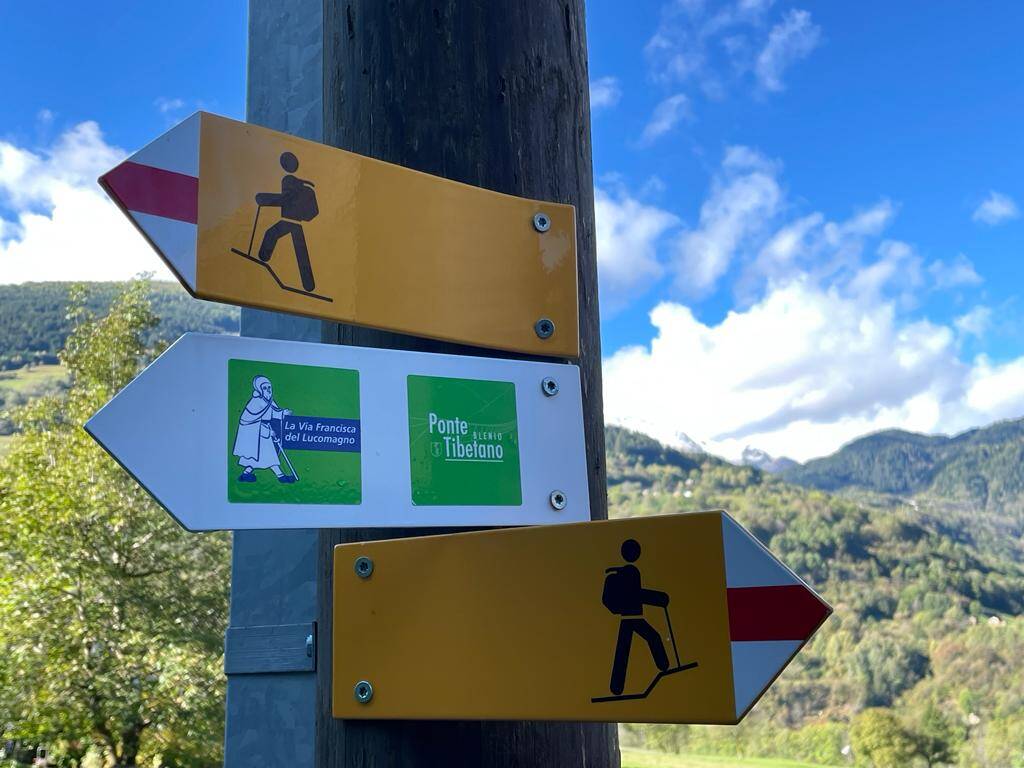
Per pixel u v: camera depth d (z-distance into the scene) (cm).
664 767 4997
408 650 97
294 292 98
